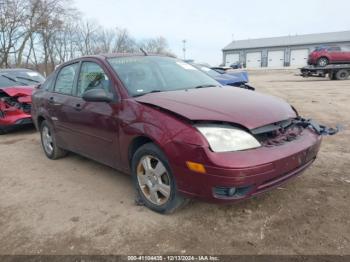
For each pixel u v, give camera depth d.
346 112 8.30
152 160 3.18
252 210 3.19
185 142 2.71
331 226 2.87
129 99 3.33
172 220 3.10
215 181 2.61
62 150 5.10
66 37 37.12
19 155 5.66
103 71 3.77
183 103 3.04
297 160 2.91
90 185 4.07
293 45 66.38
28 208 3.56
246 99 3.31
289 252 2.56
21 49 31.23
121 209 3.38
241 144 2.68
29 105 7.28
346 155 4.68
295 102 10.55
